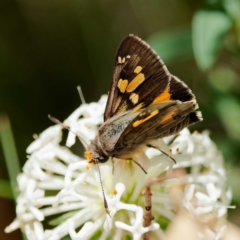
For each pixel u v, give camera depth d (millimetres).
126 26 319
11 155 218
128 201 206
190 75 287
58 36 321
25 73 312
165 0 296
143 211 199
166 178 199
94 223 201
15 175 217
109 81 314
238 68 251
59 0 314
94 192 203
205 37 221
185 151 208
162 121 196
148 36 311
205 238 198
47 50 320
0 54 311
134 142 198
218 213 200
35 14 317
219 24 224
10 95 304
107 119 201
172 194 202
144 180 203
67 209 204
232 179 239
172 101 193
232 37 235
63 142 271
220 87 247
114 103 200
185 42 236
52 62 320
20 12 314
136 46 198
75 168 199
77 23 316
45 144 208
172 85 198
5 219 231
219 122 260
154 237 199
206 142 207
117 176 202
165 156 201
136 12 310
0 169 260
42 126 305
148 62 198
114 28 316
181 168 208
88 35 315
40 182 205
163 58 235
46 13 317
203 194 200
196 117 200
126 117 196
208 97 248
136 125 193
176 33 237
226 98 245
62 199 200
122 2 312
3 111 298
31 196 202
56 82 316
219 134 253
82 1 314
